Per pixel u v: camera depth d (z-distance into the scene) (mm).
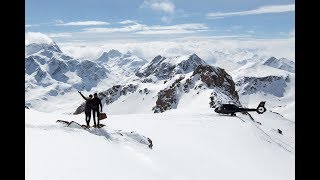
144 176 17141
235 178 24062
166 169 20188
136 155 20156
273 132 53125
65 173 13289
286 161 32250
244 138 35938
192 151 27906
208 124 40031
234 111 48375
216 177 22875
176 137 31734
